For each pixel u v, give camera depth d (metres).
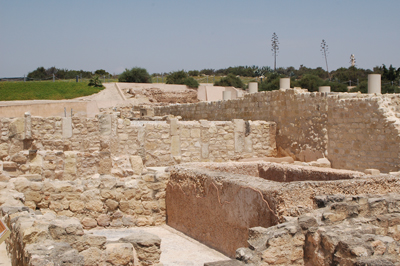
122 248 5.19
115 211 9.37
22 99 43.44
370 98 14.73
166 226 9.41
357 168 15.20
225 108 23.45
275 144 19.36
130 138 15.73
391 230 5.50
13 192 8.62
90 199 9.23
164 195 9.62
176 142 16.66
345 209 5.58
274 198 5.83
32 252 4.64
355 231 5.10
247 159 17.69
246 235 6.43
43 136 14.21
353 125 15.40
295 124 18.33
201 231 7.95
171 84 60.81
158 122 18.08
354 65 62.50
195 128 17.11
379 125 14.35
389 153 14.00
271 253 4.94
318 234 5.09
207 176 7.76
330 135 16.52
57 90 49.75
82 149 14.87
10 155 13.22
